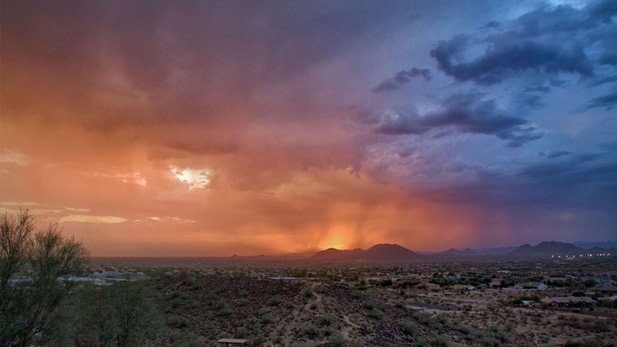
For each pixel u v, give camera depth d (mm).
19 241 26406
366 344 43812
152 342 42094
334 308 53938
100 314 34406
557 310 88938
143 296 38219
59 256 27891
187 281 65750
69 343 30734
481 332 57938
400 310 61656
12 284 26047
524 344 56625
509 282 142750
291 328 46375
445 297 105875
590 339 59500
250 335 44688
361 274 181500
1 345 24641
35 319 26422
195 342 40469
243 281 67750
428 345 45875
